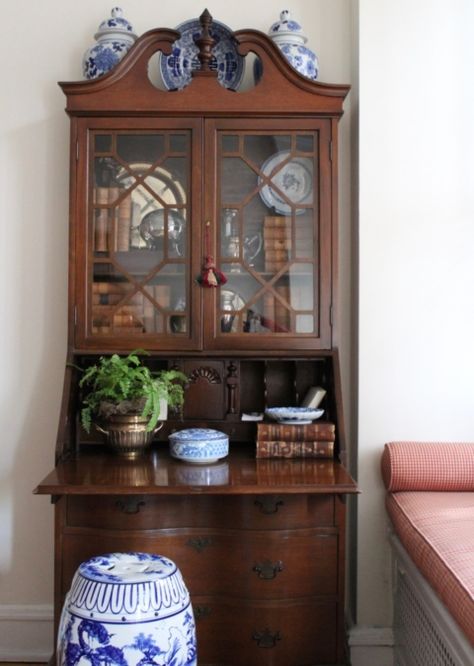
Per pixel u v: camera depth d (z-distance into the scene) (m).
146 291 2.49
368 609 2.57
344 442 2.39
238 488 2.04
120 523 2.19
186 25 2.63
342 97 2.48
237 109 2.47
